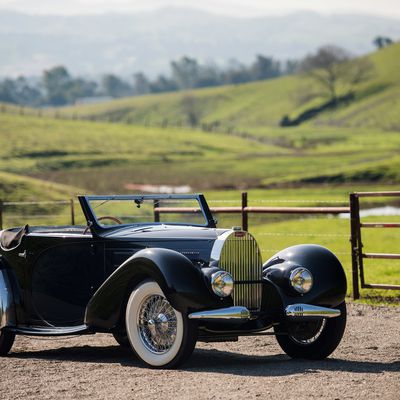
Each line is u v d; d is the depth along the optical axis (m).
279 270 18.78
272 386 15.27
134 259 17.52
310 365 18.09
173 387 15.38
